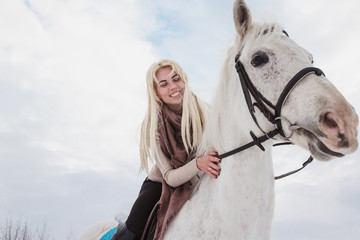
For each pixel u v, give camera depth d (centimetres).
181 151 177
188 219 157
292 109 124
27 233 915
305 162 154
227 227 141
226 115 154
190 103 184
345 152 111
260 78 134
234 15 147
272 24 144
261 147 139
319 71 125
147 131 189
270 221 144
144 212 182
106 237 229
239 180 143
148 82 192
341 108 113
